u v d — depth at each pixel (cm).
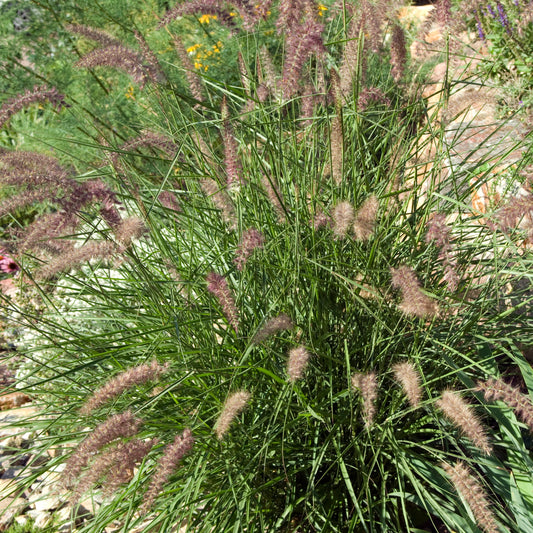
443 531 76
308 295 79
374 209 64
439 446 81
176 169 97
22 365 115
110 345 89
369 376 63
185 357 77
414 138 91
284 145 96
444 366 81
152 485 56
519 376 96
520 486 72
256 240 69
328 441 72
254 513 73
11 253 76
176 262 92
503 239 86
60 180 67
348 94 82
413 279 62
